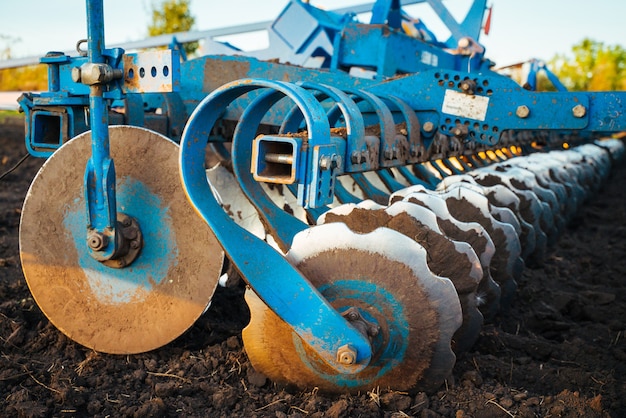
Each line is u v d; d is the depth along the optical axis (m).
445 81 3.92
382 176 4.86
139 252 3.26
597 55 28.36
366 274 2.69
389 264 2.67
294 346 2.81
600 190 10.70
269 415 2.74
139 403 2.88
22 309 3.86
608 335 4.12
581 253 6.31
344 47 5.71
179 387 2.99
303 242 2.75
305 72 4.33
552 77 10.03
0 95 7.26
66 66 3.58
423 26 8.62
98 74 3.04
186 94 4.49
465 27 7.92
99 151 3.12
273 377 2.91
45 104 3.61
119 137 3.27
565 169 7.55
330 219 3.10
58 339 3.48
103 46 3.16
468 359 3.40
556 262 5.85
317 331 2.61
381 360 2.74
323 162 2.59
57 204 3.33
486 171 5.31
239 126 3.02
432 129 3.95
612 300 4.82
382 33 5.53
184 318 3.24
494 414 2.73
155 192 3.24
